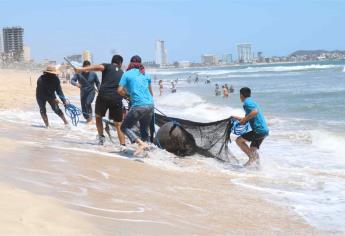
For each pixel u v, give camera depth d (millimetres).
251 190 8422
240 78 86312
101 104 11500
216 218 6465
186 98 35500
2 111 19672
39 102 14719
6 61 150625
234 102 32375
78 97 33375
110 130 13539
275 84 56469
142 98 10562
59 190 6422
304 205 7539
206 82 70125
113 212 5836
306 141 14453
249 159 10852
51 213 5219
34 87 39312
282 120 20219
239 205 7301
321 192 8414
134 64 10852
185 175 9266
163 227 5551
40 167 7852
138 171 8906
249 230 6094
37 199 5629
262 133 10719
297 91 40469
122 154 10570
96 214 5594
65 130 14266
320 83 52312
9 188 5930
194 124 11492
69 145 11172
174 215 6262
